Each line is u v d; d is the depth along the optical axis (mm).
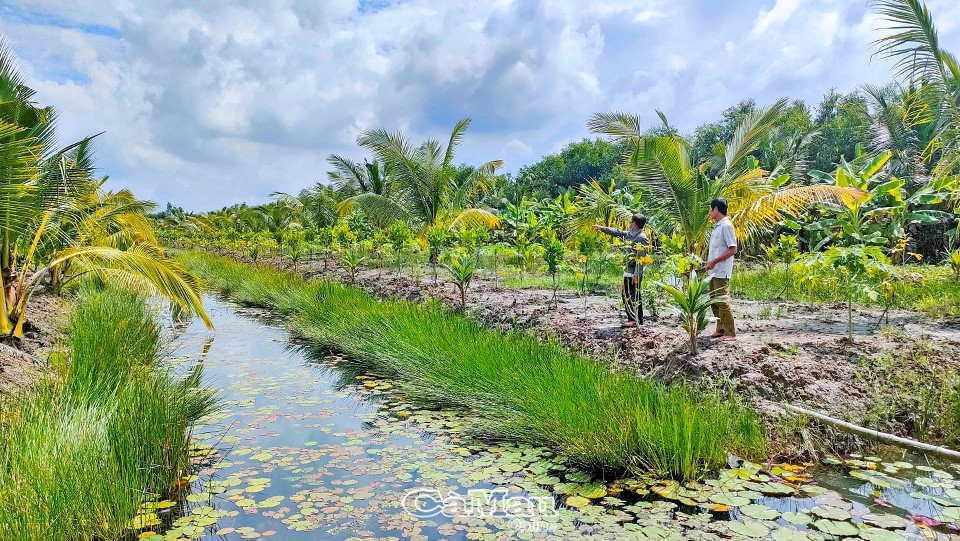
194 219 48562
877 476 4090
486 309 9445
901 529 3406
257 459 4695
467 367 6086
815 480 4078
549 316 8328
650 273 9586
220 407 6098
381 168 25688
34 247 7711
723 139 40469
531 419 4965
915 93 8602
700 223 9633
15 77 8023
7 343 7301
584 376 5258
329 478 4320
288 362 8250
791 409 4785
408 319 7969
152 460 4160
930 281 9586
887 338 6215
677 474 4129
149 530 3559
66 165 7574
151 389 5312
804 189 9008
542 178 55281
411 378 6738
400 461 4637
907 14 7809
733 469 4211
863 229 9688
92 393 5129
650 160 9695
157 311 12164
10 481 3443
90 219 8805
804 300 9875
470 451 4867
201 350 9086
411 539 3416
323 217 29938
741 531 3393
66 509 3369
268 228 34156
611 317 8164
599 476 4258
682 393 4957
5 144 5820
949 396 4891
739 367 5383
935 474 4082
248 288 14758
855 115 28203
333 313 9633
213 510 3791
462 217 18625
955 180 9703
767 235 15461
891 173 22094
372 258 21125
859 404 4949
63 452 3805
